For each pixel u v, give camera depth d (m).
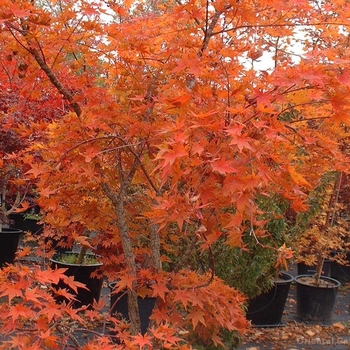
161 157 1.53
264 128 1.68
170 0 2.48
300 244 5.52
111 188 2.58
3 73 4.16
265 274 4.24
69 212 2.58
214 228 1.90
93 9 1.98
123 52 2.21
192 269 3.68
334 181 5.35
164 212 1.67
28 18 1.92
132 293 2.36
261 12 2.11
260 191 1.89
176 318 2.22
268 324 5.07
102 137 2.06
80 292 4.73
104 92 2.19
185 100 1.69
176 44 2.04
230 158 1.65
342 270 7.65
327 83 1.66
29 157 2.43
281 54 2.34
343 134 2.13
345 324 5.41
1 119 3.71
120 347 1.81
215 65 1.94
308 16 2.08
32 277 1.85
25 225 8.17
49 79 2.32
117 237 2.76
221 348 3.25
